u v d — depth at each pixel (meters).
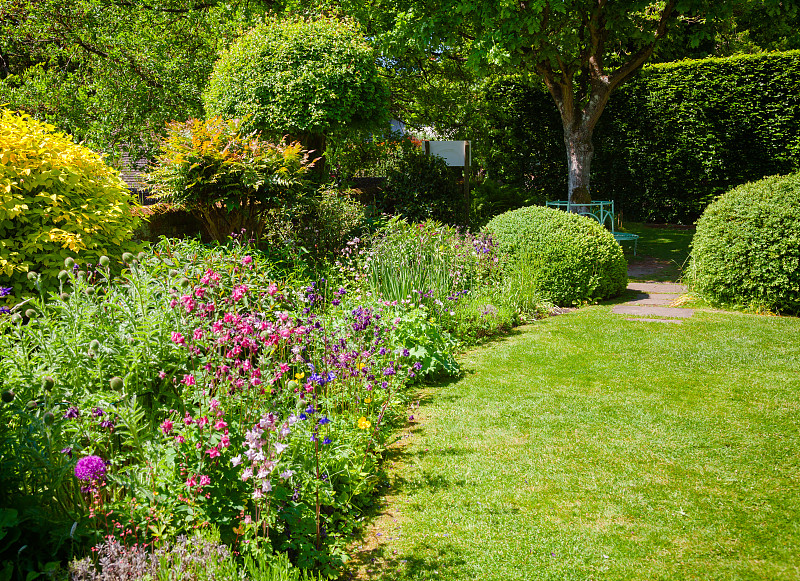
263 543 2.46
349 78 8.34
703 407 4.16
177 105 9.40
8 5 9.09
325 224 7.54
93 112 8.86
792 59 12.14
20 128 4.62
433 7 10.30
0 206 4.19
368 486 3.17
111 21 9.14
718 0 9.97
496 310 6.46
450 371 5.02
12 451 2.28
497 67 11.02
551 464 3.44
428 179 11.08
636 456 3.50
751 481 3.17
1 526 1.97
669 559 2.58
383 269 6.27
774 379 4.61
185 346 3.26
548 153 15.43
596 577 2.48
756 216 6.70
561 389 4.63
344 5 10.98
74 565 1.98
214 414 2.71
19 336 3.01
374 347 4.26
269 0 11.39
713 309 7.04
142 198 7.48
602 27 10.81
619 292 7.97
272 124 8.16
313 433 2.83
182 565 2.12
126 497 2.43
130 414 2.57
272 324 3.82
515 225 7.84
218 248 5.44
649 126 14.01
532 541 2.74
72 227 4.48
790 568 2.49
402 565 2.60
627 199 14.89
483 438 3.82
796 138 12.40
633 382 4.71
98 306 3.34
